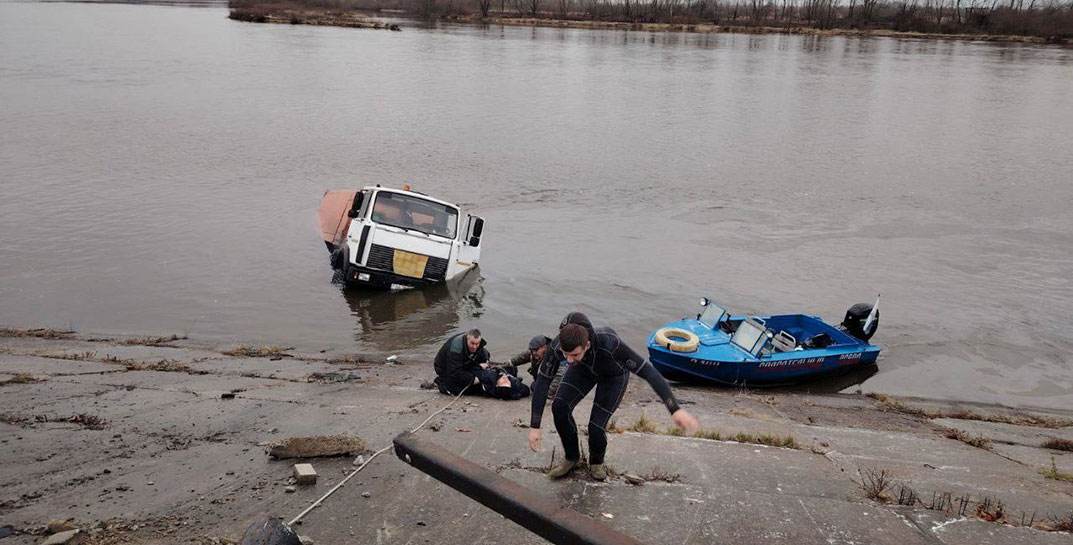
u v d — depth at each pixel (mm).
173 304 14336
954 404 11797
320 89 44469
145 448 7012
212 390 9406
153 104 37125
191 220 19594
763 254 18922
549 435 7742
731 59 71188
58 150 26922
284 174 24922
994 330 14711
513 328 14070
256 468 6508
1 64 49594
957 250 19547
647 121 38000
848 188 25922
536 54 69812
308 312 14367
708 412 10156
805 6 140625
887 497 6289
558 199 23500
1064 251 19547
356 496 5898
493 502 3408
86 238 17844
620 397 5957
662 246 19281
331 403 8922
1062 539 5547
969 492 6770
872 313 13312
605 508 5750
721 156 30516
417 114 37594
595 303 15445
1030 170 29047
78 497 5855
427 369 11664
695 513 5754
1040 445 9602
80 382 9516
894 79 57000
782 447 7992
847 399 11883
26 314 13469
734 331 13211
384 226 15523
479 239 16641
